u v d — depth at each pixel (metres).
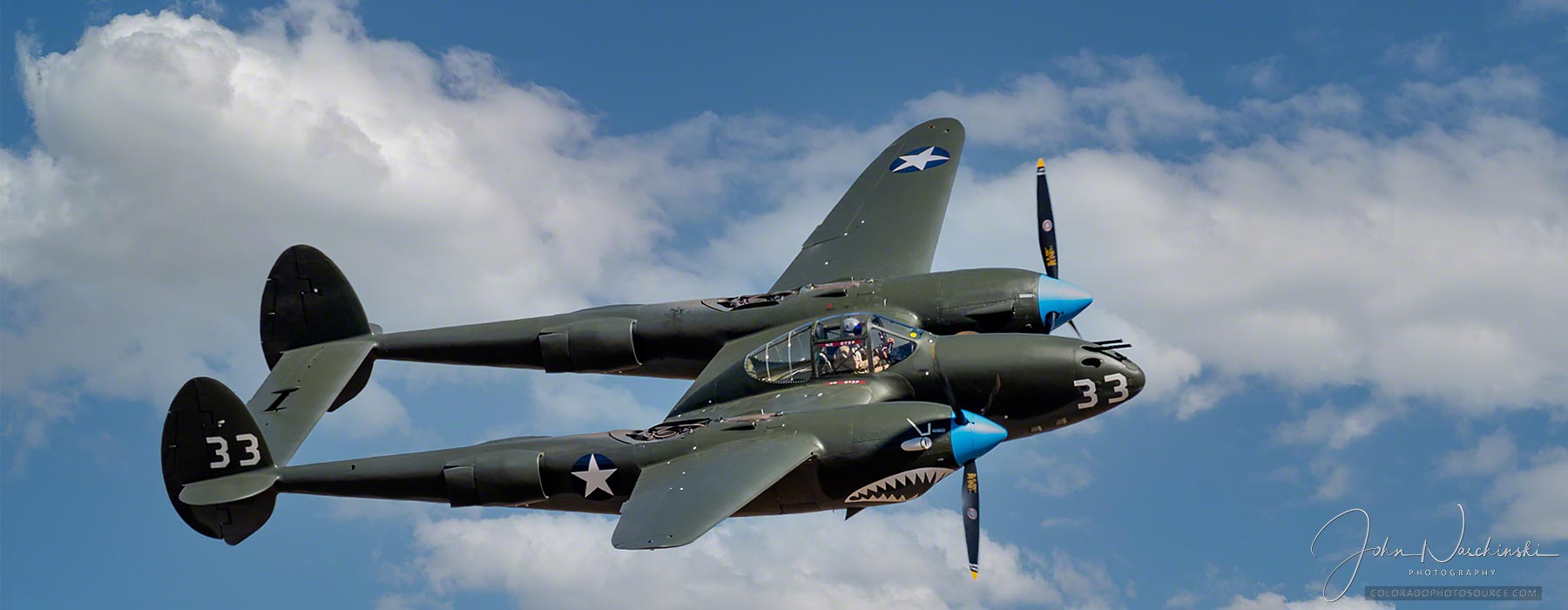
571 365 30.80
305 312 32.44
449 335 31.70
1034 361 26.67
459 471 25.80
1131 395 26.81
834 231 33.69
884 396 26.81
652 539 22.64
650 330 30.31
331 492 26.97
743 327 29.73
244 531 27.83
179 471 27.50
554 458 25.45
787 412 25.70
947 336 28.09
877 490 24.66
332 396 30.67
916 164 35.44
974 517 25.77
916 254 32.09
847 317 27.45
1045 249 31.08
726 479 23.72
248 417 27.33
